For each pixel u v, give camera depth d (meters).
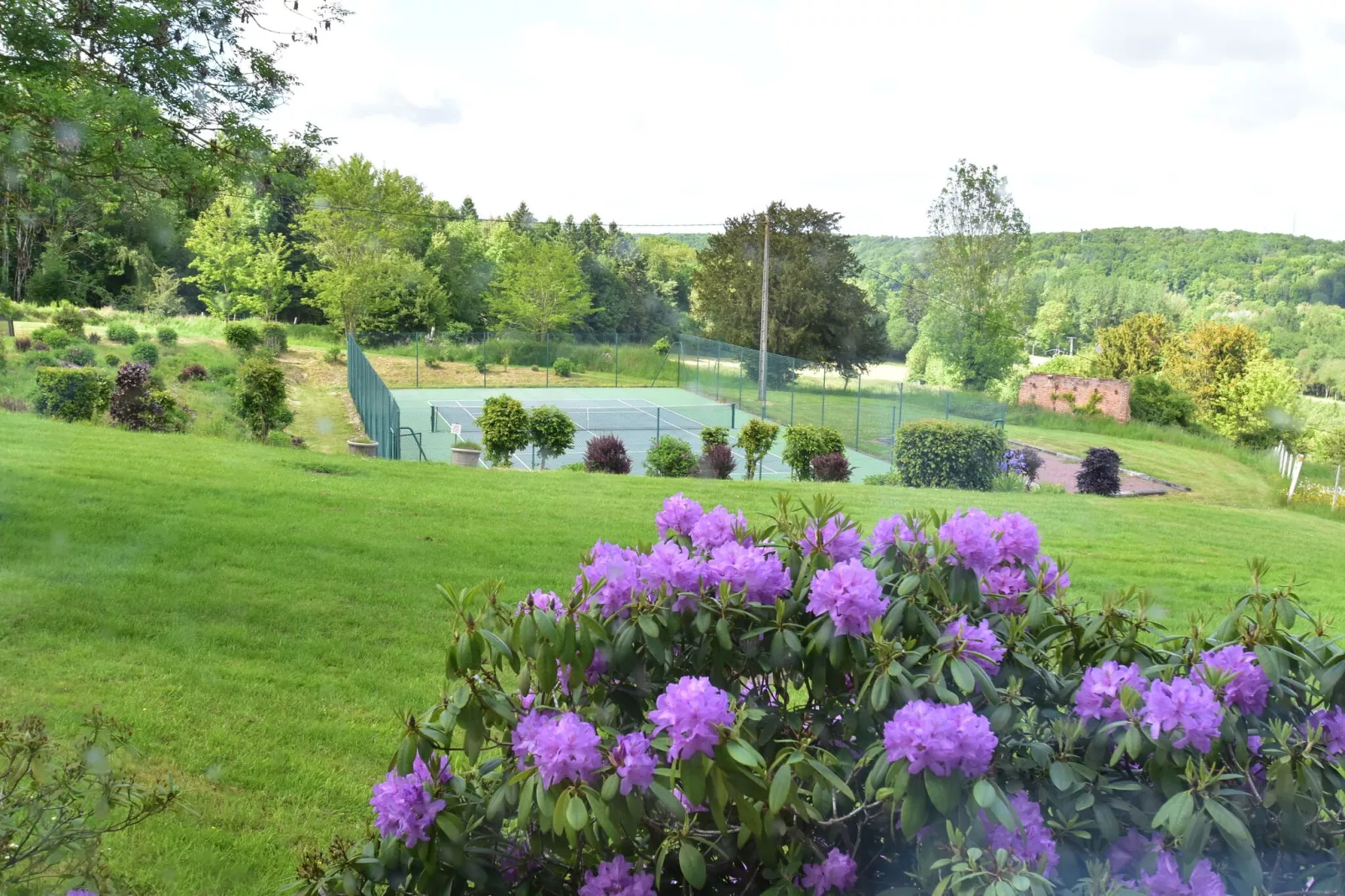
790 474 24.66
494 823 2.23
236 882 3.64
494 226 75.81
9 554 7.72
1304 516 17.81
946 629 2.34
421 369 48.03
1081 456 28.72
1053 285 60.78
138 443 14.16
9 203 8.40
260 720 5.18
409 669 6.20
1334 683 2.29
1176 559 11.85
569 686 2.20
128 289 46.78
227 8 8.14
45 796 2.49
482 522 10.94
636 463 25.70
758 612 2.32
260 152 8.43
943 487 19.80
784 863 2.15
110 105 7.04
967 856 1.89
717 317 57.44
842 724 2.30
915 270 54.16
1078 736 2.15
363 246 52.44
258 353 36.59
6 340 29.12
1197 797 1.97
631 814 1.94
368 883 2.30
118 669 5.68
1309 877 2.16
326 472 13.70
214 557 8.27
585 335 67.88
